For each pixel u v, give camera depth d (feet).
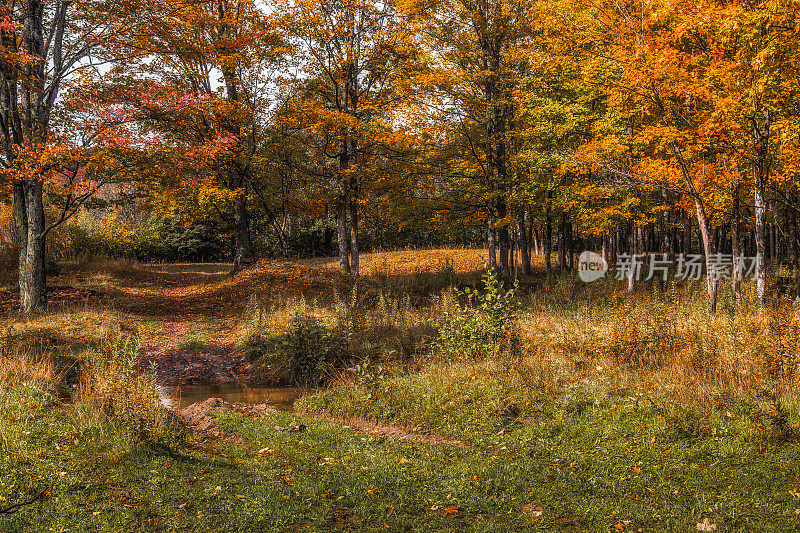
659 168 38.27
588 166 50.29
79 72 47.70
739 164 37.14
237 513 13.55
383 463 18.02
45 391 23.31
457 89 62.08
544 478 16.20
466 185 70.85
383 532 13.16
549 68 55.83
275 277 65.21
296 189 80.38
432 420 22.86
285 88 66.23
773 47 30.50
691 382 22.16
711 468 15.74
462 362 29.66
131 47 49.08
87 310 45.83
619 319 30.66
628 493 14.76
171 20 50.06
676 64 35.04
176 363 37.29
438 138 66.33
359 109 61.11
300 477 16.70
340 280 61.72
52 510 12.96
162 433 18.81
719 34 33.35
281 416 24.82
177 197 67.36
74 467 15.72
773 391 19.94
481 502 14.67
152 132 55.77
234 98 68.08
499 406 22.67
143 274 79.92
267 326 42.16
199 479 15.89
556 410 21.70
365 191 65.05
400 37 58.85
